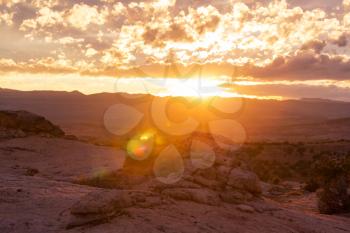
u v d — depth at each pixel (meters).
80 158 26.02
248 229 11.48
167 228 10.20
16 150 26.73
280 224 12.60
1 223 9.88
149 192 12.22
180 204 12.23
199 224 10.95
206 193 13.17
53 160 24.97
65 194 12.58
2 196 11.87
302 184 34.03
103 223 10.00
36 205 11.28
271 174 43.03
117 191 10.88
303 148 68.00
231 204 13.44
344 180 20.78
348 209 19.88
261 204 14.27
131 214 10.55
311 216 15.02
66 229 9.67
